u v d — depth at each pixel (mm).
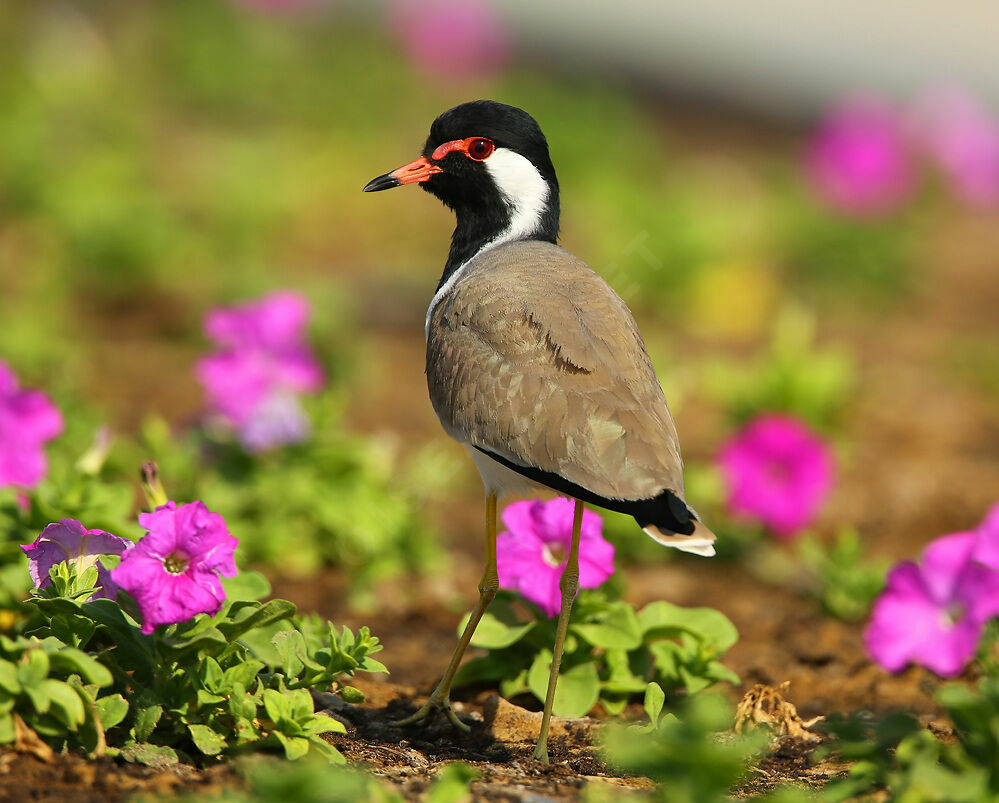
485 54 28344
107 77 28109
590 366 7445
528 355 7602
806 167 25250
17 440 9500
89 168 22094
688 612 8516
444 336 8125
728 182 26391
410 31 28734
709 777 5863
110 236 19188
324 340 14703
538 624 8344
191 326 17797
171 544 6605
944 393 17766
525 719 7996
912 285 22203
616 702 8320
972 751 6234
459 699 8586
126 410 14844
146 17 31766
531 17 39250
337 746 7273
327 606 10828
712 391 14531
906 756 6254
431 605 11078
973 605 7777
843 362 15242
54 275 18875
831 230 22328
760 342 19500
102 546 7152
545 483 7320
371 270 20609
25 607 7609
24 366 15031
